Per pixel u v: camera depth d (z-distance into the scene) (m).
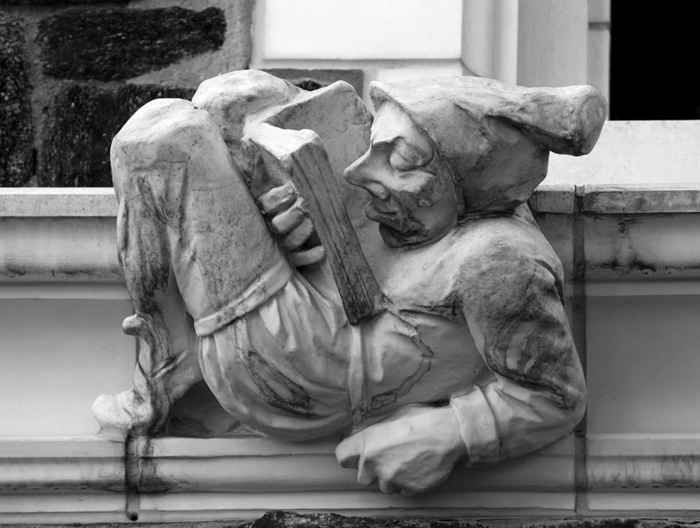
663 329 4.60
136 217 4.25
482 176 4.07
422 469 4.30
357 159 4.29
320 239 4.18
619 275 4.53
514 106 3.97
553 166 5.16
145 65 5.30
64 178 5.25
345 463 4.40
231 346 4.27
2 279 4.67
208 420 4.64
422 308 4.20
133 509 4.62
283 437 4.47
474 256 4.10
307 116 4.32
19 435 4.66
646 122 5.17
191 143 4.20
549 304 4.14
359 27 5.21
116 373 4.70
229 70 5.25
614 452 4.49
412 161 4.04
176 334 4.48
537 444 4.37
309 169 4.10
